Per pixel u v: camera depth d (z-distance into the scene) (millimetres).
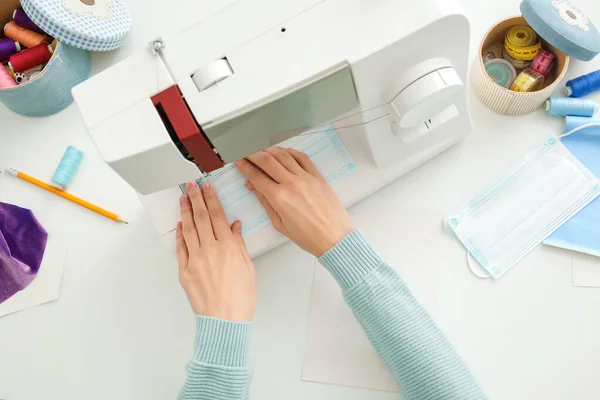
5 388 762
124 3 815
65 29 737
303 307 750
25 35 794
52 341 769
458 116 685
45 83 760
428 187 771
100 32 771
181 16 849
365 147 690
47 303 778
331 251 653
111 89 526
